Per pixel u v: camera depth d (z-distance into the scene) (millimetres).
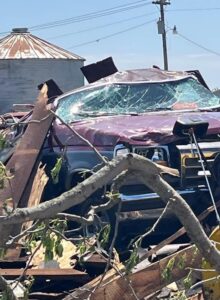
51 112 5770
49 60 33812
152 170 5027
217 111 10148
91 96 10250
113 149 8648
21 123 5797
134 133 8594
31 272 7203
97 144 8859
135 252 5086
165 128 8609
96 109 10070
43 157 9648
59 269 7332
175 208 5074
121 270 6250
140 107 10211
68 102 10125
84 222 5020
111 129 8836
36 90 33719
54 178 5199
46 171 9578
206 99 10500
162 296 6727
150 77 10711
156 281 6395
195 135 8406
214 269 5480
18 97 33719
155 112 10039
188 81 10742
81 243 5281
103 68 12820
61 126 9445
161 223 8406
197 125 8312
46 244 4883
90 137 8977
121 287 6297
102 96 10266
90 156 8953
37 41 34781
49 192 9445
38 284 7277
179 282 6906
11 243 4902
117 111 10086
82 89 10352
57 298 6832
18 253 7730
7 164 8930
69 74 34250
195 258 6387
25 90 33625
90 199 8453
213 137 8633
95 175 4855
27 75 33688
